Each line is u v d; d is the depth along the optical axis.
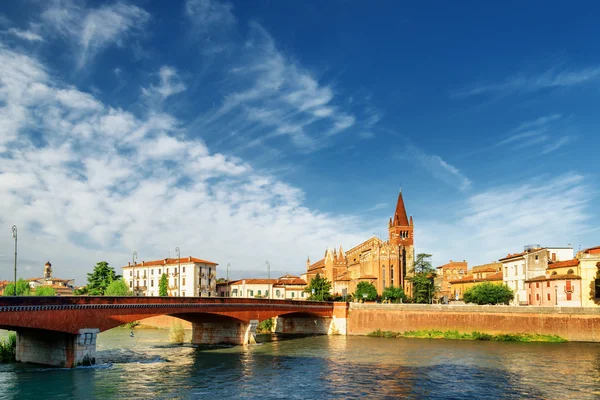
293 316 121.69
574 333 103.94
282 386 58.56
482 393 55.84
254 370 68.00
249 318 95.06
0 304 54.78
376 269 182.62
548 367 71.25
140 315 71.94
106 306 67.12
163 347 92.19
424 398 53.75
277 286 197.25
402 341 104.62
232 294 199.00
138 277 188.88
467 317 110.94
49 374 60.97
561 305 112.31
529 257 131.25
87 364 65.56
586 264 109.25
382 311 117.81
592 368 70.44
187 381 60.25
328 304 120.31
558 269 118.88
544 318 105.88
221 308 87.31
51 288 177.12
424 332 112.75
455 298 166.62
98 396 51.69
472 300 133.50
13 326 57.28
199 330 99.06
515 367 71.25
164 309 75.69
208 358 78.19
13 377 59.25
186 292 172.88
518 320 107.31
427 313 114.00
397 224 192.12
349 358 79.25
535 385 59.59
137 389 55.34
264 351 87.25
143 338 107.19
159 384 58.19
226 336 97.00
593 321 103.56
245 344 95.00
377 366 71.81
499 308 109.25
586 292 108.62
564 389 57.56
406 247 191.62
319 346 95.12
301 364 73.25
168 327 127.94
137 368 67.56
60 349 65.75
